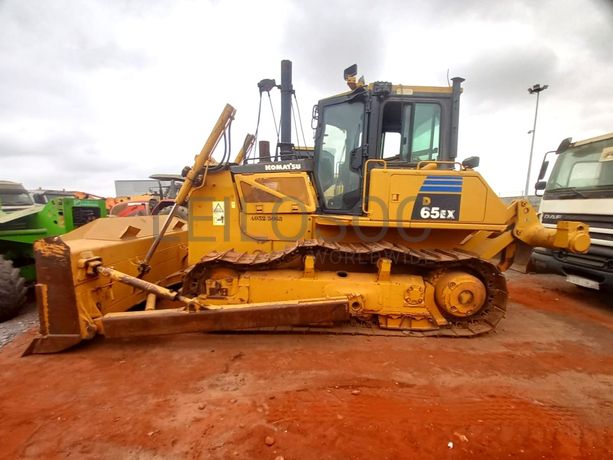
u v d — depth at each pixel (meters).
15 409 2.35
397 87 3.77
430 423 2.23
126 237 4.08
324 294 3.55
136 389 2.60
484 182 3.52
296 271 3.72
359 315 3.64
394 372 2.89
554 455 1.98
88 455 1.93
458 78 3.78
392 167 3.82
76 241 3.60
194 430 2.13
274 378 2.76
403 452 1.97
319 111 4.05
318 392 2.56
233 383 2.68
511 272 7.68
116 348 3.29
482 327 3.69
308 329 3.63
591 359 3.28
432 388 2.66
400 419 2.26
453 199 3.52
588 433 2.18
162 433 2.11
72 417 2.26
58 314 3.12
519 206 4.00
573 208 5.35
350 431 2.14
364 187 3.68
